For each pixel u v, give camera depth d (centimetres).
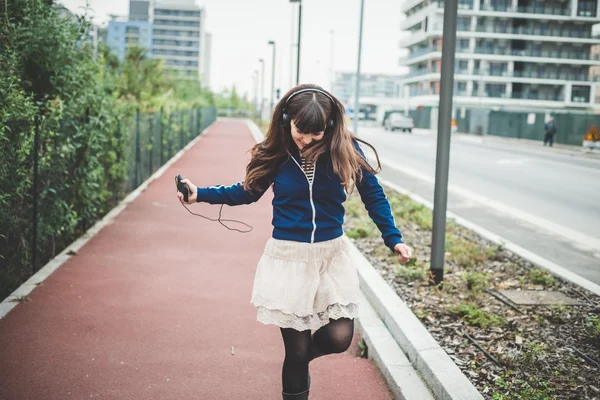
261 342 482
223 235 905
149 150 1645
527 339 482
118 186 1165
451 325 508
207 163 2095
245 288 635
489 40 8644
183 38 18538
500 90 8756
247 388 400
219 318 535
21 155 603
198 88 5859
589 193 1570
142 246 811
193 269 705
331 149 296
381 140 4194
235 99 10838
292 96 301
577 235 1025
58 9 813
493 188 1639
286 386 323
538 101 8769
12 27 691
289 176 305
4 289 596
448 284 636
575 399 375
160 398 381
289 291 300
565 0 8562
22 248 637
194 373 420
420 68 9881
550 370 420
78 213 845
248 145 3145
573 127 4009
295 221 304
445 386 366
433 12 8825
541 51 8706
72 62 780
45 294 582
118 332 492
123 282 638
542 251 898
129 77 2222
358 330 523
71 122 764
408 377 403
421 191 1577
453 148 3400
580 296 623
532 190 1609
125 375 412
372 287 581
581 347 469
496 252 818
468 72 8631
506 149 3400
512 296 614
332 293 305
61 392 384
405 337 448
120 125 1119
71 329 495
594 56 8744
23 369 416
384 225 314
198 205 1179
